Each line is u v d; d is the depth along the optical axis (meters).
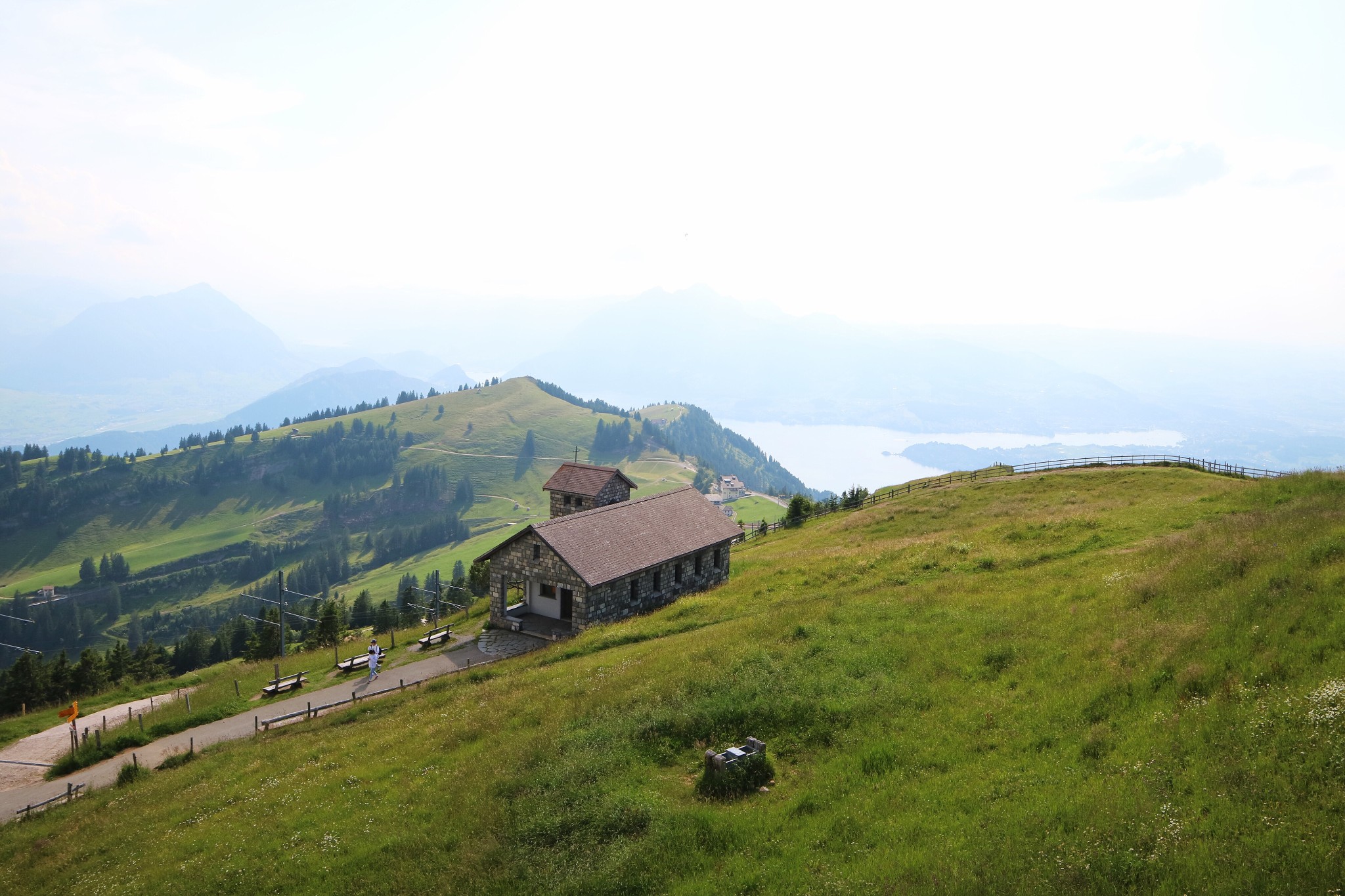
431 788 24.31
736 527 60.66
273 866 21.30
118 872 23.41
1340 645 18.84
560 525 50.34
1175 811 14.87
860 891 14.98
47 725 46.34
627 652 37.66
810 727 23.73
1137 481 64.50
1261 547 27.84
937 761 20.06
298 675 46.88
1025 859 14.54
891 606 34.75
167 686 54.62
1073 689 22.03
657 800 20.61
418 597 160.75
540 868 18.61
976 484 77.81
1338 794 13.92
